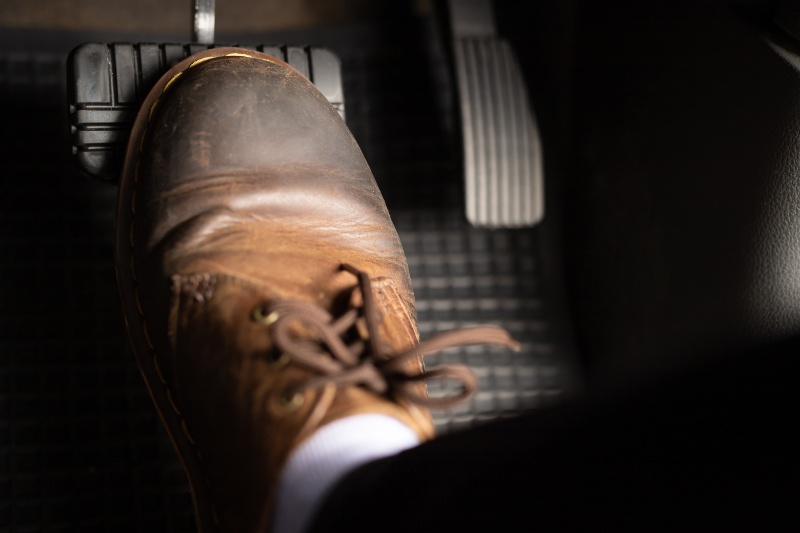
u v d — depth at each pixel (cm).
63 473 53
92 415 54
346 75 63
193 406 44
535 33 64
